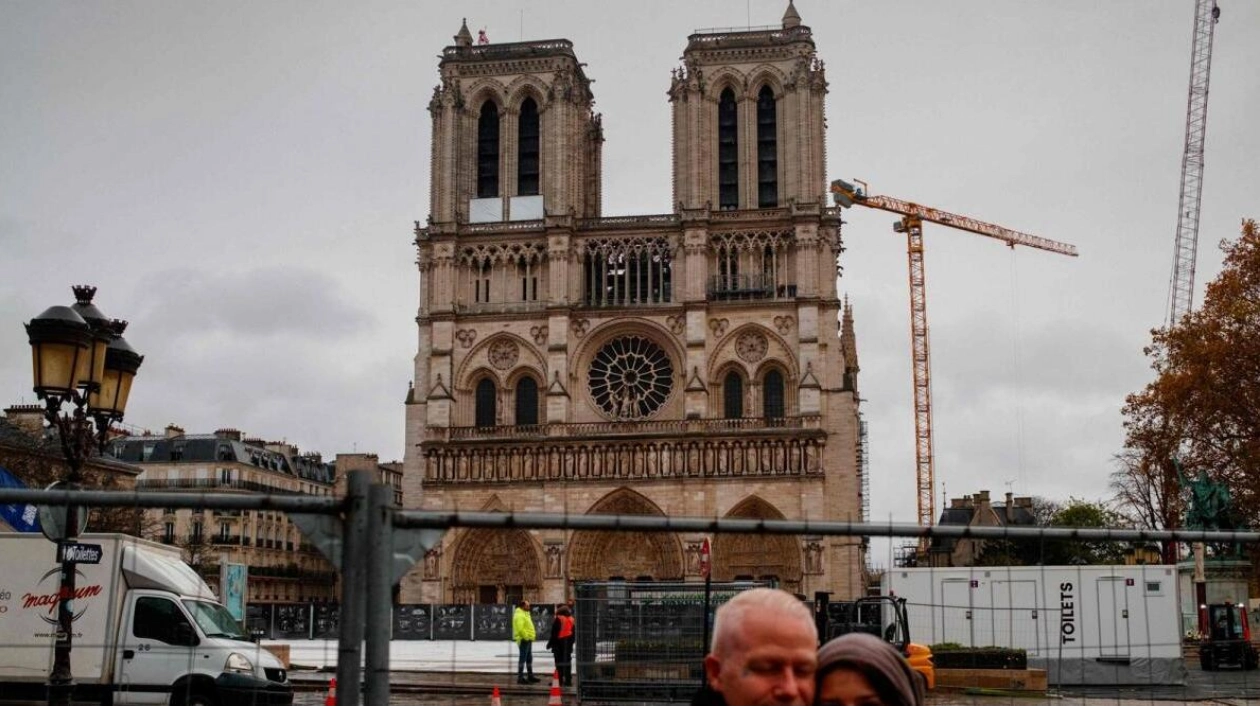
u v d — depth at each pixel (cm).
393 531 1245
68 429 3447
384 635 1217
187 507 1255
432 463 14388
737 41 14800
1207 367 9650
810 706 866
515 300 14838
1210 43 17562
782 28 14875
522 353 14650
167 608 4162
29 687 4106
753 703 858
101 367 3525
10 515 4866
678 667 4447
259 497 1238
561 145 14862
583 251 14788
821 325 14188
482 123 15338
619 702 4162
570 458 14200
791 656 862
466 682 5981
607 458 14138
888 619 5622
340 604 1225
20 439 10875
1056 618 4778
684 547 13700
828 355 14162
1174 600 4906
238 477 17338
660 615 4512
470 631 11925
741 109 14762
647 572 13900
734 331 14262
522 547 14150
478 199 15038
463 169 15100
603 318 14538
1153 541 1440
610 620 4509
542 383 14550
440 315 14700
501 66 15162
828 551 13600
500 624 11919
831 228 14388
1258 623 9562
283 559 17975
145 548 4366
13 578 4147
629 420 14250
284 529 18125
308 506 1230
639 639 4494
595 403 14500
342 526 1237
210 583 14350
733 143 14888
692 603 4525
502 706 4762
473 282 14938
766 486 13838
